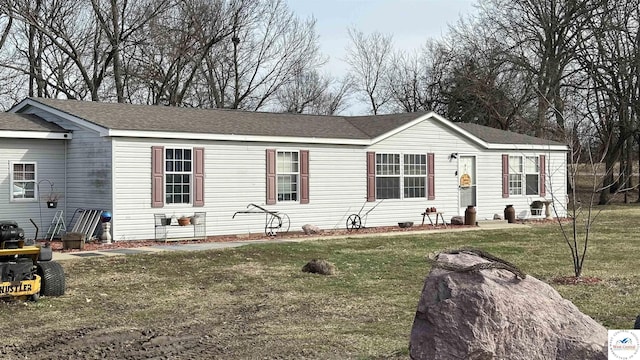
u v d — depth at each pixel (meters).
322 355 7.43
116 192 17.73
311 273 13.35
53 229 18.89
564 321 4.99
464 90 40.59
